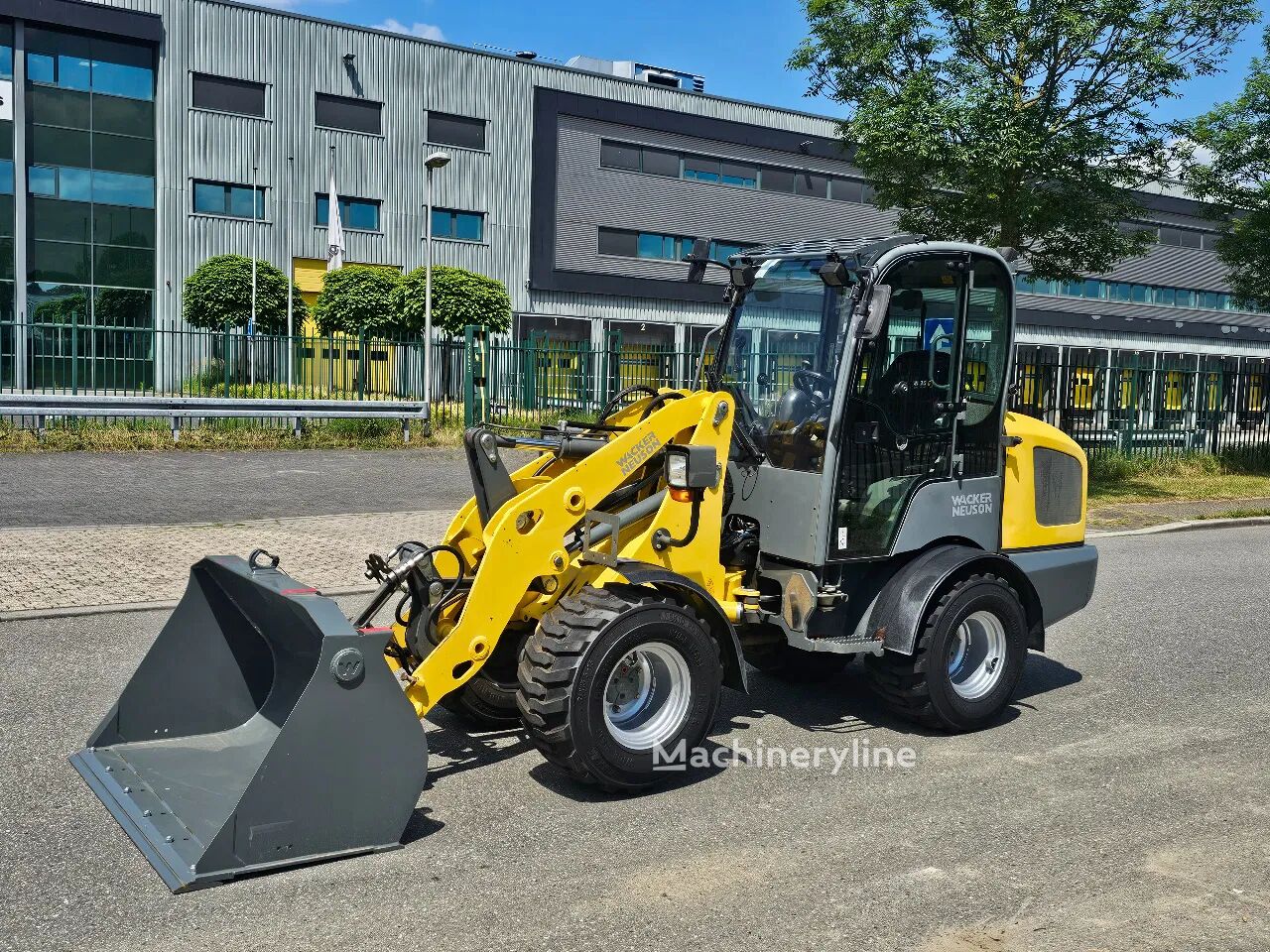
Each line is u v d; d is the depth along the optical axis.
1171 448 18.56
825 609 5.23
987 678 5.61
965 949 3.42
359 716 3.95
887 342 5.32
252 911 3.57
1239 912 3.70
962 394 5.64
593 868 3.96
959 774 4.99
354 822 3.97
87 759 4.62
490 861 3.99
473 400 18.73
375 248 33.34
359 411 17.36
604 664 4.43
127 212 30.30
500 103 34.91
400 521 10.81
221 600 4.82
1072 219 14.12
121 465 13.84
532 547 4.65
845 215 41.03
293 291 29.95
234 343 17.84
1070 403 17.48
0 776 4.63
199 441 15.80
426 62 33.72
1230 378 19.19
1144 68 13.18
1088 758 5.23
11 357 16.70
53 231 29.44
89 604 7.32
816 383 5.27
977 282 5.66
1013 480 5.98
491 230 35.06
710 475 5.03
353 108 32.84
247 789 3.77
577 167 36.16
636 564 4.82
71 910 3.55
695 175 38.09
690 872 3.94
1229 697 6.28
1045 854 4.13
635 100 36.94
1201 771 5.07
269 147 31.67
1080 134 13.67
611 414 5.57
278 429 16.66
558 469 5.31
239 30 31.05
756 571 5.47
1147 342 45.19
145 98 30.33
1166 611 8.51
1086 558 6.23
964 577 5.46
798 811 4.52
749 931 3.51
